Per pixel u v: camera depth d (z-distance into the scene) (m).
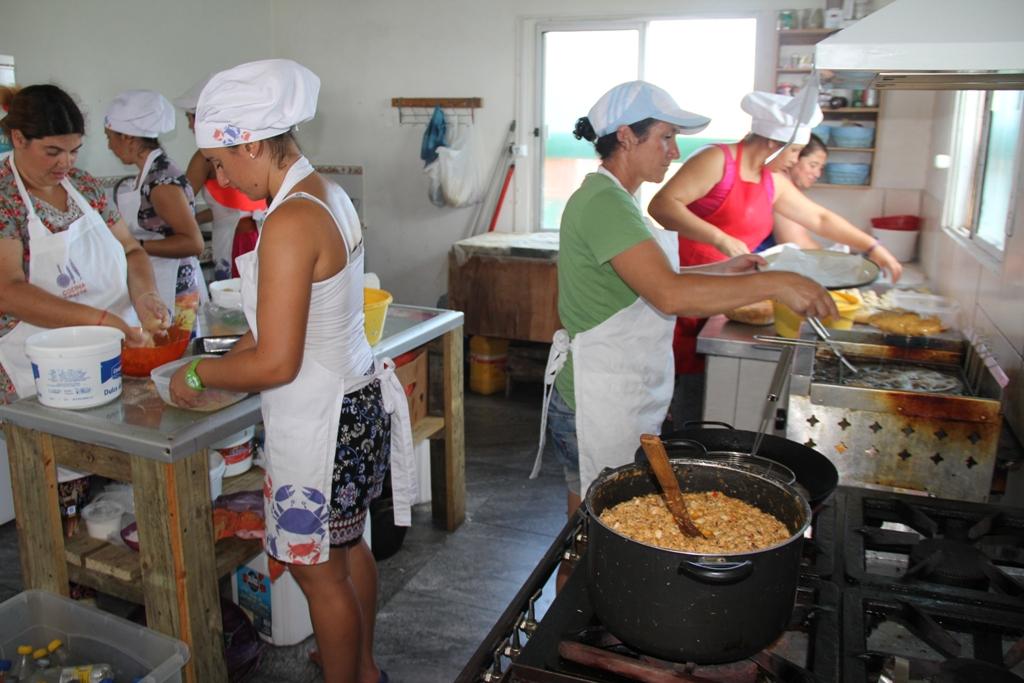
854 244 3.05
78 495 2.10
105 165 4.25
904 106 4.14
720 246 2.68
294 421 1.67
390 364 1.92
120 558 1.91
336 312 1.64
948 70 1.25
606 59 4.68
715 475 1.26
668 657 0.96
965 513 1.40
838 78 1.99
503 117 4.89
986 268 2.38
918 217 4.10
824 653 1.01
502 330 4.42
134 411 1.81
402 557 2.78
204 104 1.52
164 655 1.71
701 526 1.16
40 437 1.85
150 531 1.75
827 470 1.36
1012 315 2.03
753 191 2.89
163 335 2.13
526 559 2.77
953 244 3.02
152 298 2.28
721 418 2.36
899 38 1.27
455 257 4.45
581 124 1.90
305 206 1.53
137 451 1.68
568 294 1.88
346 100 5.20
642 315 1.84
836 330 2.39
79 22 4.02
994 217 2.64
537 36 4.73
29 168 2.10
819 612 1.10
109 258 2.31
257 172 1.60
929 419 1.90
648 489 1.26
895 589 1.17
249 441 2.19
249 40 5.11
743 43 4.41
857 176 4.24
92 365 1.79
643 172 1.84
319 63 5.22
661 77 4.60
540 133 4.86
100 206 2.38
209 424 1.74
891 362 2.31
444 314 2.73
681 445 1.37
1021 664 1.12
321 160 5.34
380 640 2.34
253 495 2.08
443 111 4.99
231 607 2.17
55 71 3.93
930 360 2.30
